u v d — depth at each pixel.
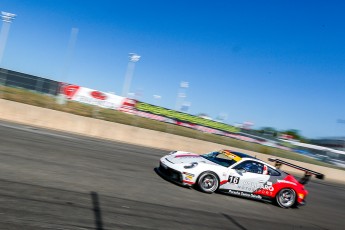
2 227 4.10
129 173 9.42
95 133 19.58
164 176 9.84
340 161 32.72
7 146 9.41
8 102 17.50
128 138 20.58
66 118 18.81
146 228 5.28
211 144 23.42
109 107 24.38
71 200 5.75
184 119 27.72
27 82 21.45
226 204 8.33
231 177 9.10
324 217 9.88
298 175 22.61
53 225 4.54
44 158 8.84
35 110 18.06
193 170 8.75
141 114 25.75
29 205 5.05
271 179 9.57
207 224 6.26
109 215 5.45
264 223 7.40
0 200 4.97
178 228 5.64
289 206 9.79
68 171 7.95
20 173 6.79
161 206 6.72
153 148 20.16
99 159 10.69
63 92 22.59
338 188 20.06
